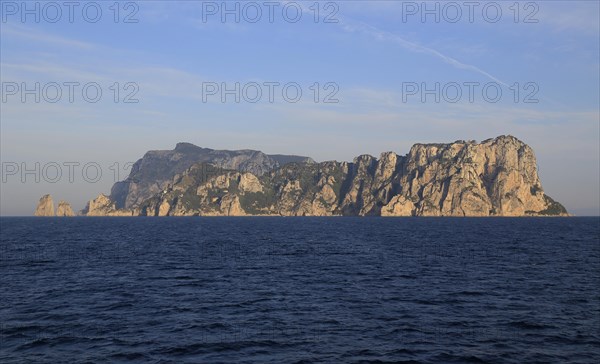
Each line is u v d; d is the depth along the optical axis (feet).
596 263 219.00
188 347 89.10
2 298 134.62
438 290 147.64
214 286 155.53
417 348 88.53
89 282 163.12
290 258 244.42
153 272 188.85
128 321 108.47
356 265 212.64
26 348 88.33
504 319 110.11
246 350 87.51
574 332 98.99
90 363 80.28
